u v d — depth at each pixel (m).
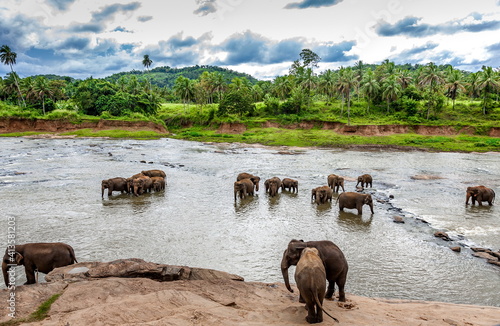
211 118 88.56
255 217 18.98
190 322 5.96
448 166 39.62
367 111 89.19
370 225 17.64
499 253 13.50
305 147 61.31
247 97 89.88
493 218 18.86
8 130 74.81
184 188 26.23
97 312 6.10
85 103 89.00
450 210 20.55
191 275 9.12
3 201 21.53
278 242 15.14
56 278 8.30
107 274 8.52
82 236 15.54
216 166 37.56
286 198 23.81
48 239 15.08
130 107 91.19
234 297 8.00
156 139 71.94
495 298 10.44
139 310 6.37
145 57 124.38
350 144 61.41
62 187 25.61
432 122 76.81
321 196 22.05
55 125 77.69
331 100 107.19
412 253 13.93
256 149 57.28
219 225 17.45
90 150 50.44
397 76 94.31
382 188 27.20
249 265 12.73
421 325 6.78
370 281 11.49
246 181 23.92
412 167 38.72
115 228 16.70
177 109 109.50
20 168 33.75
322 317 6.68
